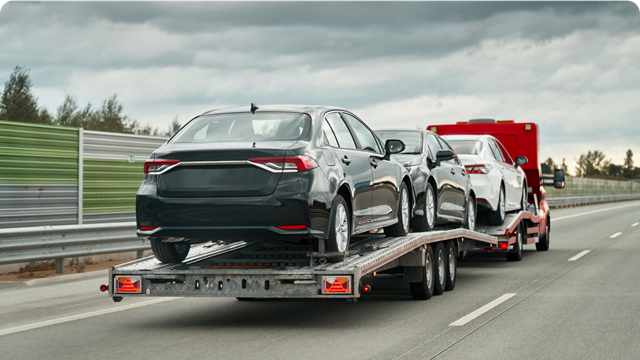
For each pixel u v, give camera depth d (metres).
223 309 8.89
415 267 9.27
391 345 6.56
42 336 7.05
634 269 13.11
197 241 7.85
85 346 6.55
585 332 7.22
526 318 8.06
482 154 13.91
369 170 8.37
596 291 10.29
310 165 7.00
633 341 6.78
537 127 17.66
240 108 8.13
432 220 10.64
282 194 6.82
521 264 14.50
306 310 8.78
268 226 6.84
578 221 31.36
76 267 13.41
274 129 7.54
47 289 10.80
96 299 9.73
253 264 7.75
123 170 16.69
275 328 7.49
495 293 10.21
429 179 10.69
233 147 6.96
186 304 9.30
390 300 9.61
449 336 7.01
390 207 9.06
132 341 6.79
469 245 12.59
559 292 10.21
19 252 11.69
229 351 6.30
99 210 16.00
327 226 7.10
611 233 23.42
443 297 9.87
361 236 9.62
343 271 6.86
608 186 72.94
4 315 8.39
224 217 6.88
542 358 6.07
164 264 7.95
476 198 13.41
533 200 17.55
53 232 12.27
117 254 15.51
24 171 14.03
